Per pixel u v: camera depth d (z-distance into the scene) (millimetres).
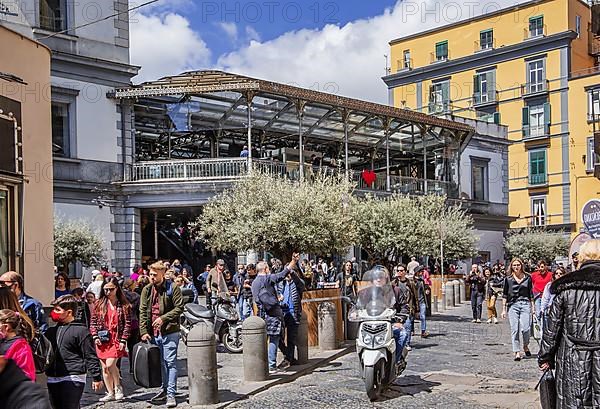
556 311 5844
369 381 9562
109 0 28438
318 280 23438
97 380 7301
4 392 3637
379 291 10156
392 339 10016
